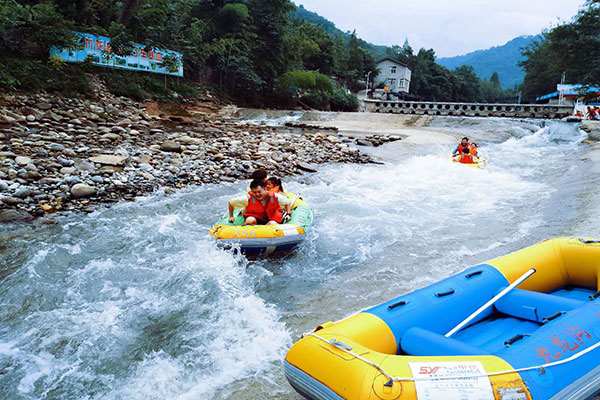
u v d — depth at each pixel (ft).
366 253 21.24
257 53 113.29
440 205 29.81
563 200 29.04
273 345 13.30
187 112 79.05
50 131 41.45
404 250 21.62
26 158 30.78
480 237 23.29
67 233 21.95
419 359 8.41
